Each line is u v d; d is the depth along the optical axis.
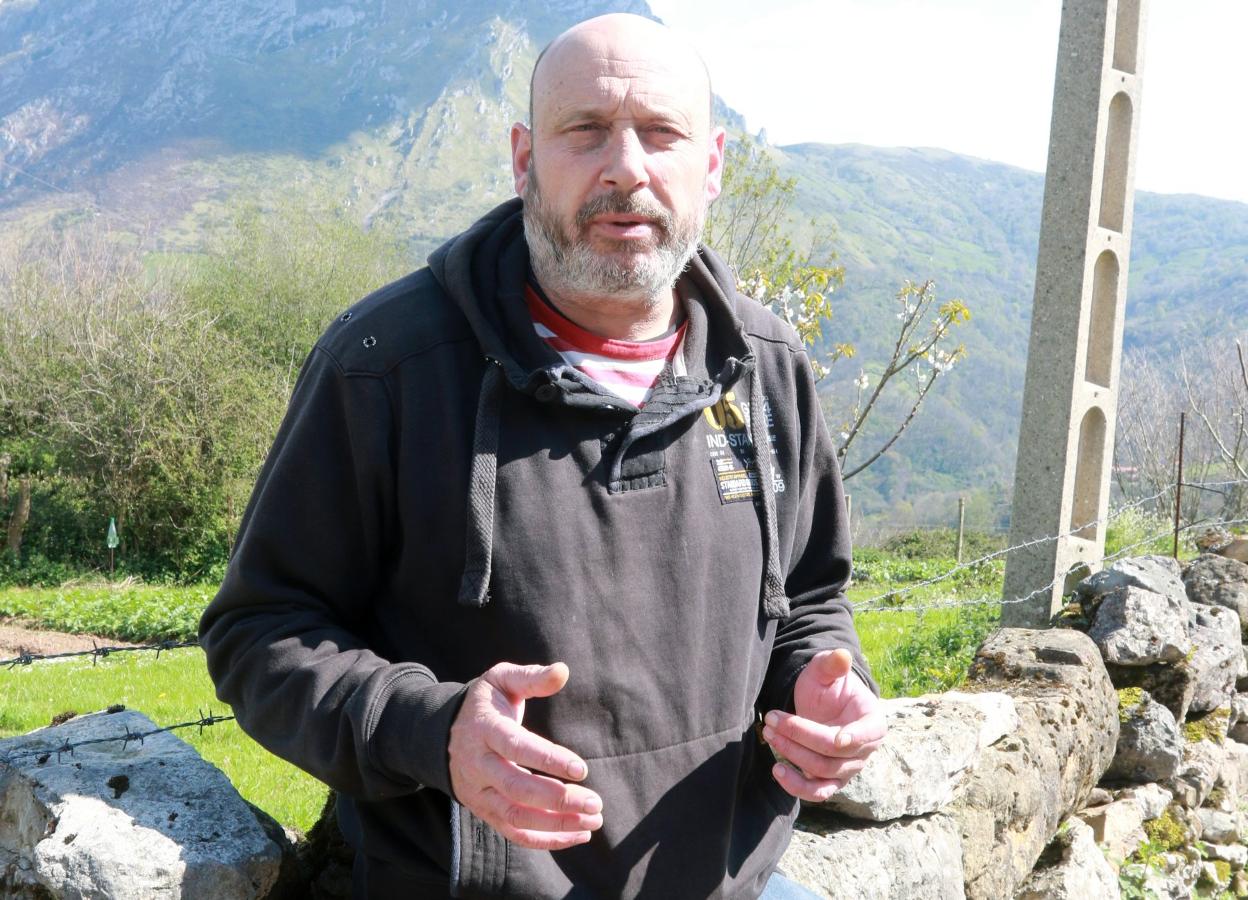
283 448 1.60
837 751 1.62
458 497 1.60
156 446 22.03
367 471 1.59
